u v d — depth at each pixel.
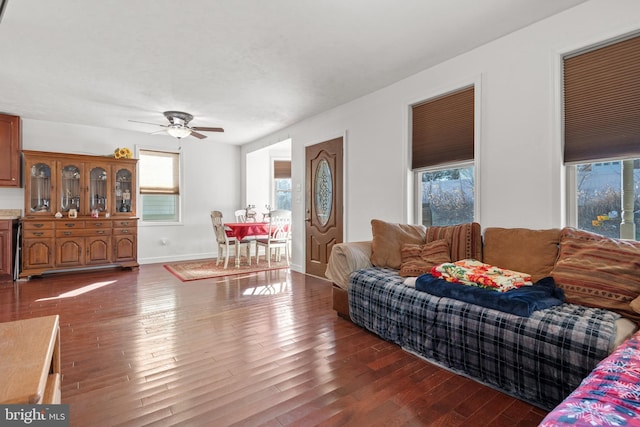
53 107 4.50
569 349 1.57
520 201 2.61
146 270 5.39
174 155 6.51
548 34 2.43
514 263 2.37
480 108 2.84
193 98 4.14
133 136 5.95
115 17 2.38
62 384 1.91
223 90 3.86
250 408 1.69
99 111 4.68
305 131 5.16
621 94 2.15
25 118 5.00
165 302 3.58
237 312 3.25
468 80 2.93
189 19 2.40
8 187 4.78
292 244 5.55
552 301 1.87
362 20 2.43
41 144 5.12
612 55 2.18
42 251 4.71
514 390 1.78
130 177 5.56
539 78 2.48
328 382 1.95
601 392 0.92
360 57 3.03
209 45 2.79
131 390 1.86
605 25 2.16
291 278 4.82
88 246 5.06
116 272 5.23
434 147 3.30
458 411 1.66
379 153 3.85
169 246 6.38
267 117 5.02
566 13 2.34
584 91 2.31
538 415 1.63
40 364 1.09
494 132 2.76
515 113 2.62
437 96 3.23
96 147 5.58
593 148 2.27
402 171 3.56
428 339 2.21
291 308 3.38
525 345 1.72
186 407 1.70
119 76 3.44
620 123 2.15
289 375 2.03
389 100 3.71
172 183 6.48
